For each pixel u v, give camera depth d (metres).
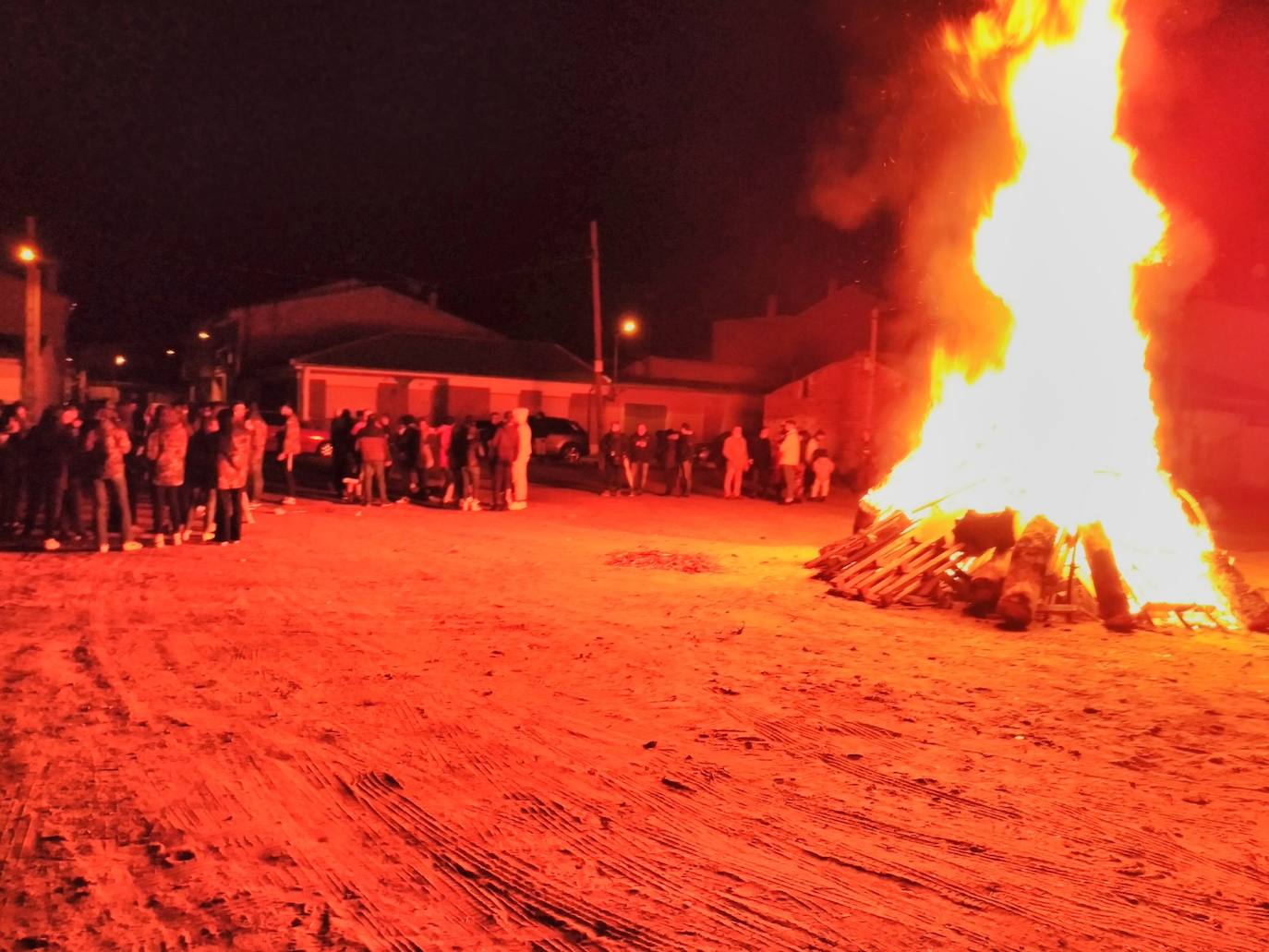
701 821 4.98
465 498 20.95
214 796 5.12
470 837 4.74
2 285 31.95
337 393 40.12
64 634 8.48
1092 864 4.55
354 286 46.75
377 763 5.68
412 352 42.25
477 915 3.99
